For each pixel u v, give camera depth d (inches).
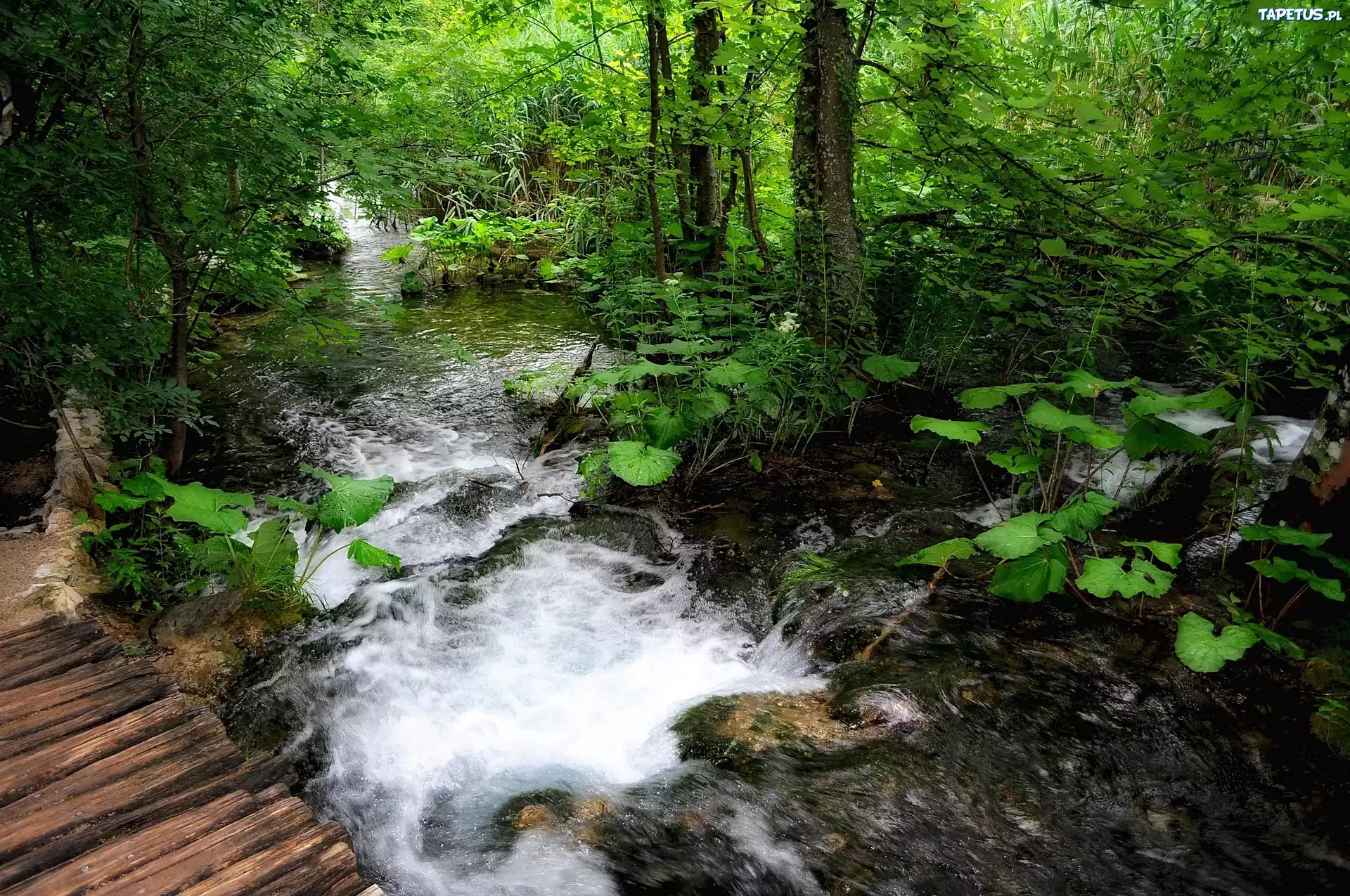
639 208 308.2
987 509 173.9
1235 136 182.4
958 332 245.4
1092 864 88.4
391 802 102.7
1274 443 196.9
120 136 138.7
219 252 160.1
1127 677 115.6
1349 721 103.2
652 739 112.7
